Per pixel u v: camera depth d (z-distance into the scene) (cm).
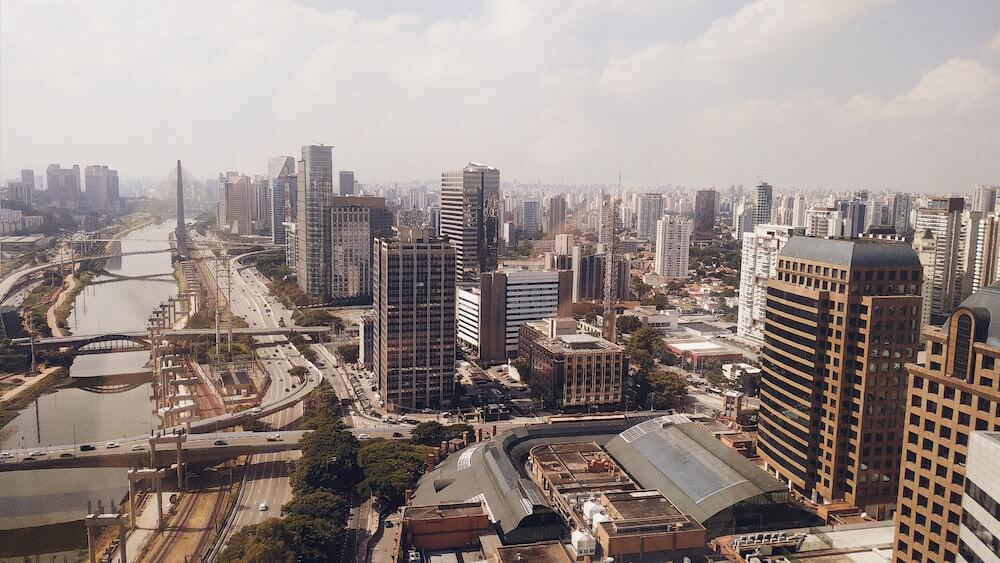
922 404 18288
